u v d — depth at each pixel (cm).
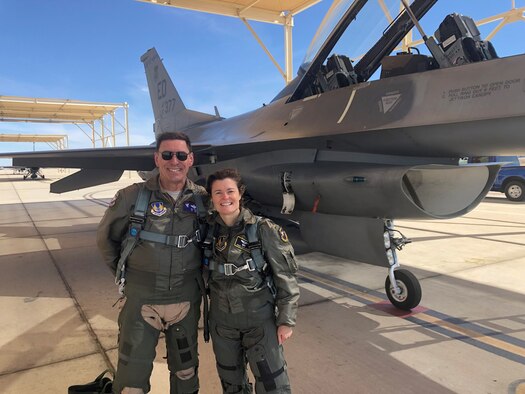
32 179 4278
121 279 196
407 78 343
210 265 192
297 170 436
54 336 328
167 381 261
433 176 388
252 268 184
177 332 201
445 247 656
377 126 347
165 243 191
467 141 307
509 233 765
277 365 188
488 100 280
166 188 200
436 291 434
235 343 195
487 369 269
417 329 337
